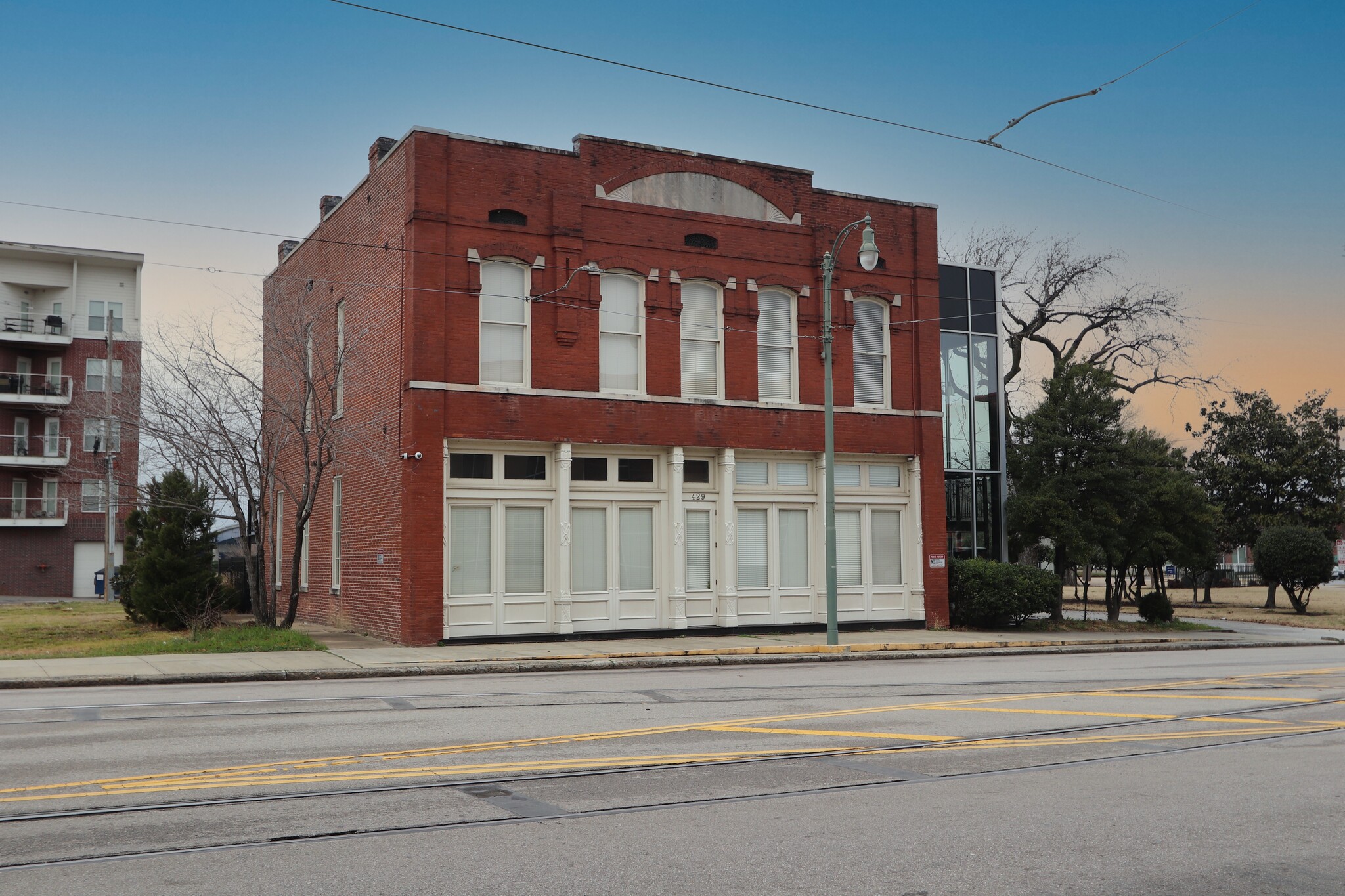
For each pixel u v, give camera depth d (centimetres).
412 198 2250
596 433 2383
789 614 2617
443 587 2225
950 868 678
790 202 2642
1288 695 1567
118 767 970
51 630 2639
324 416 2480
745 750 1077
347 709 1365
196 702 1439
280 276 3159
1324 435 4859
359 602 2511
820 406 2639
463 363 2273
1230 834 769
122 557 5003
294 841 736
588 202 2408
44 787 889
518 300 2356
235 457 2445
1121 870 677
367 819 794
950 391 3020
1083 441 2991
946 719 1291
